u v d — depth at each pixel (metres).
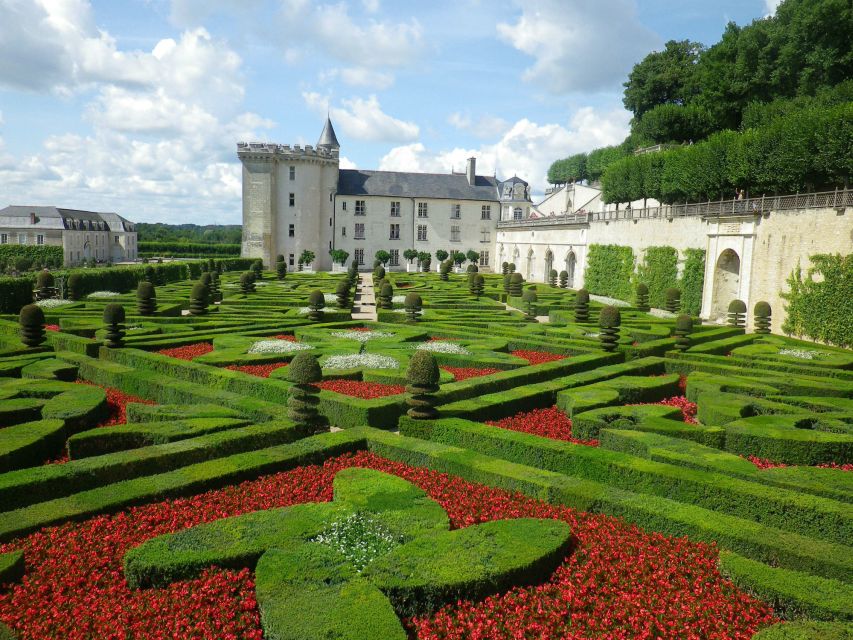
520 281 41.81
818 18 46.44
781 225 32.91
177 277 56.31
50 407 13.43
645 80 73.31
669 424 13.32
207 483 10.18
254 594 7.23
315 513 8.95
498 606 7.14
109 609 6.91
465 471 11.13
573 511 9.70
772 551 8.10
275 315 30.28
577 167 98.69
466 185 89.81
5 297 30.80
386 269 87.38
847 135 31.17
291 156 80.75
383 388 16.50
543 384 17.09
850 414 14.47
